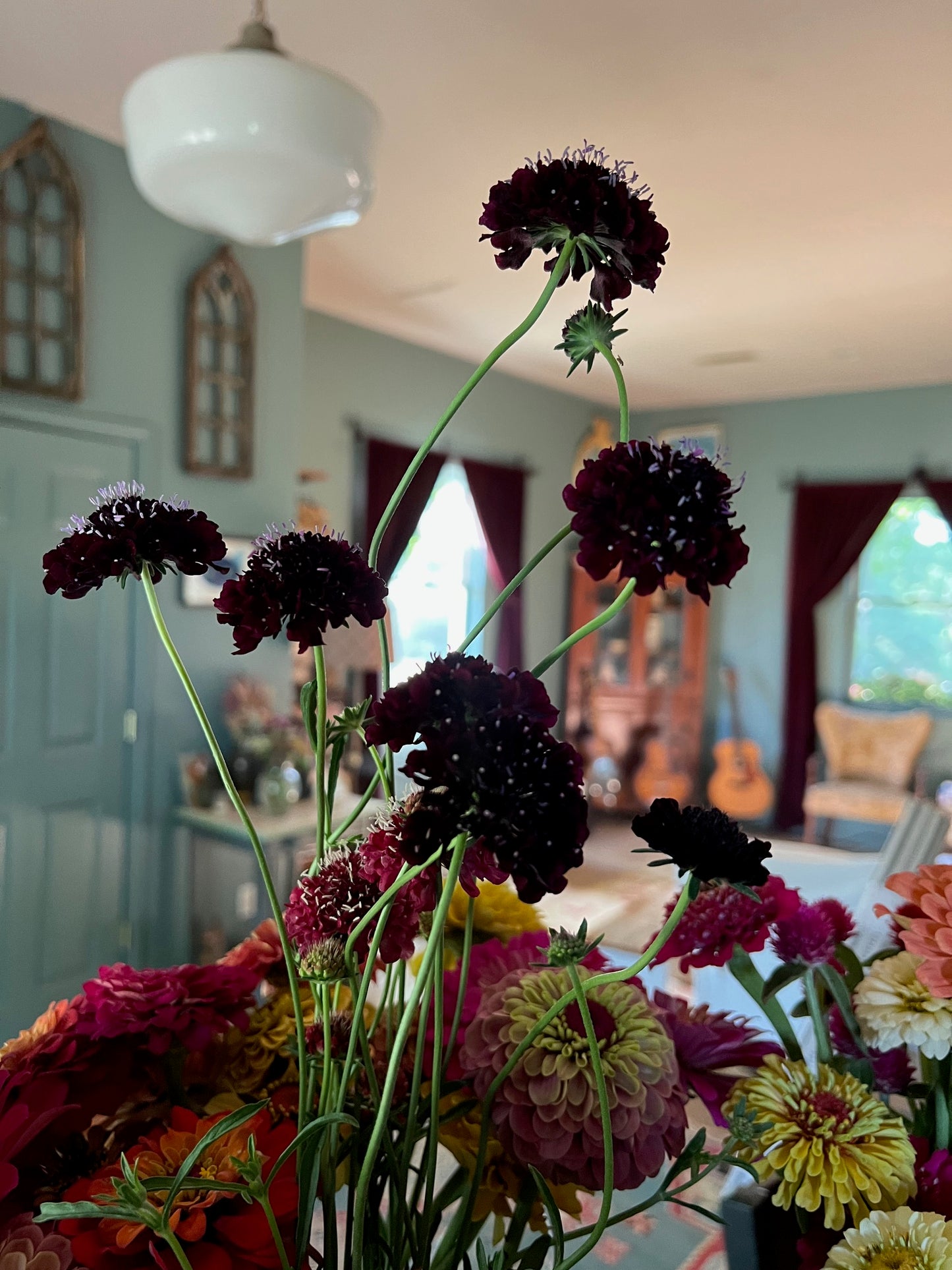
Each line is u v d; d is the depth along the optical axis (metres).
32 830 3.12
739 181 3.39
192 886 3.52
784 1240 0.56
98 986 0.59
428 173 3.37
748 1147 0.55
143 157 1.59
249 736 3.51
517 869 0.37
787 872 3.10
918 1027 0.57
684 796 6.95
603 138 3.09
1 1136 0.47
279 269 3.79
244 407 3.64
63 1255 0.46
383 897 0.43
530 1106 0.52
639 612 7.14
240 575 0.47
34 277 2.99
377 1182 0.51
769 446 7.07
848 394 6.74
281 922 0.49
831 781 6.59
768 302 4.73
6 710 3.04
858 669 6.85
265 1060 0.61
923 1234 0.50
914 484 6.51
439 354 5.97
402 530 5.70
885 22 2.44
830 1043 0.64
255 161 1.54
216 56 1.46
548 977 0.58
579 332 0.50
